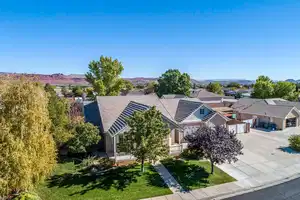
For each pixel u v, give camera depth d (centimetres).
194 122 2472
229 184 1395
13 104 1010
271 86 5428
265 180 1457
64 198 1195
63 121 1767
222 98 5181
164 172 1559
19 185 1002
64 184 1363
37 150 1104
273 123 3172
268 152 2047
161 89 6247
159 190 1303
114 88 4269
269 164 1741
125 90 6638
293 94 5175
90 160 1722
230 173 1560
